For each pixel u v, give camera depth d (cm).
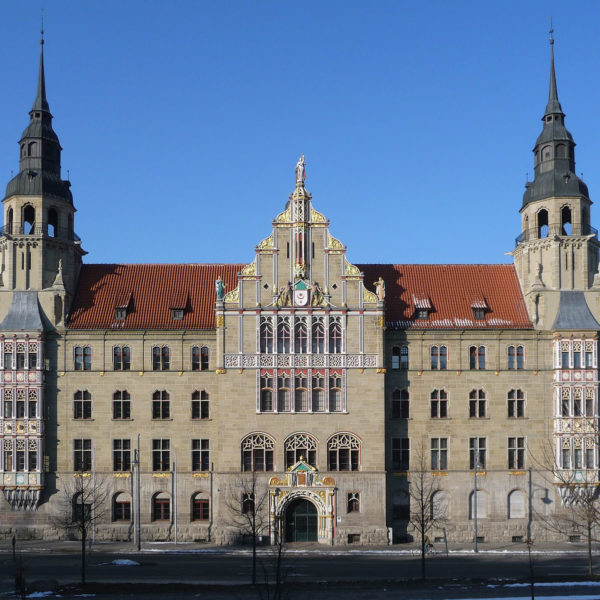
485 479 8425
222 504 8138
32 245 8506
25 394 8281
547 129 8950
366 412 8269
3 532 8219
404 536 8338
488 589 5919
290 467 8188
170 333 8450
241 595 5719
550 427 8500
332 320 8356
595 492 8325
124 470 8356
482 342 8556
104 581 6247
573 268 8662
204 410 8438
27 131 8744
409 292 8850
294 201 8438
